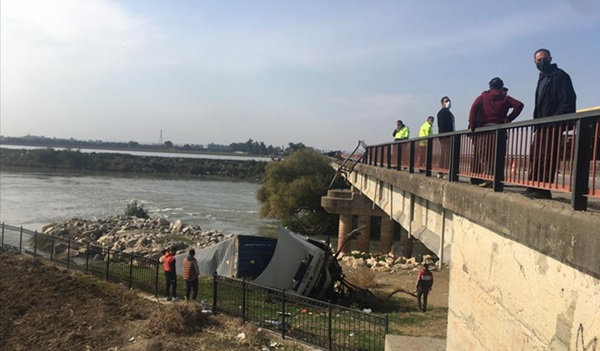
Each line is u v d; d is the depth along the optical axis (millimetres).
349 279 21391
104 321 13812
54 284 17406
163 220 41844
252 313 14031
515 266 5293
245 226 46781
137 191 72750
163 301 15859
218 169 123062
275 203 48406
